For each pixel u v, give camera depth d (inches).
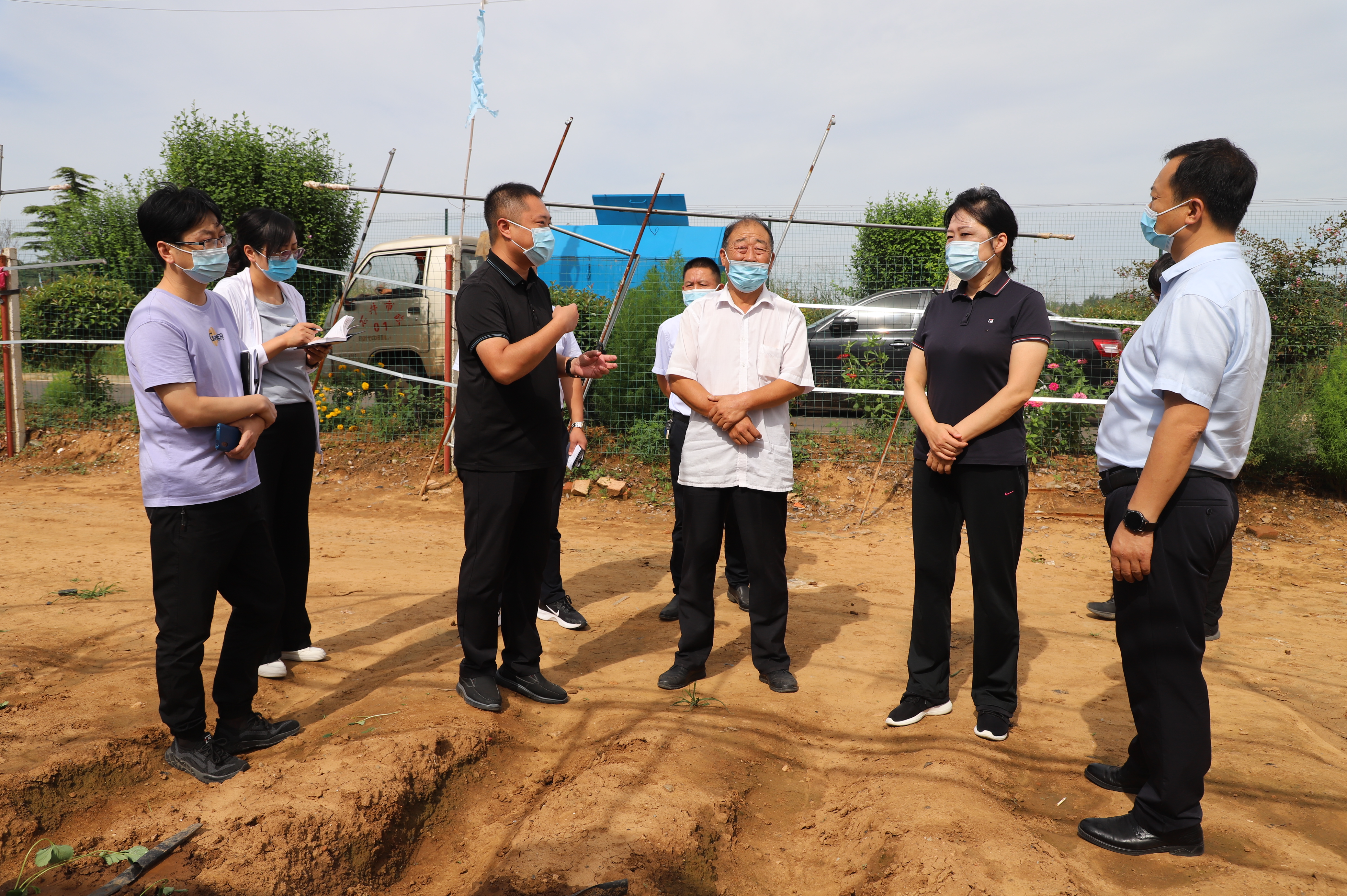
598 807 98.9
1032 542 245.1
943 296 127.0
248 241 134.5
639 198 470.6
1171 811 91.7
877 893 87.3
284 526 139.4
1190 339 85.0
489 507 121.7
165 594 101.0
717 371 136.1
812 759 117.2
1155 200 92.4
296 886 86.9
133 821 94.5
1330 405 271.9
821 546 243.8
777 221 256.4
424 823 103.0
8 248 344.5
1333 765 114.8
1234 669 153.9
